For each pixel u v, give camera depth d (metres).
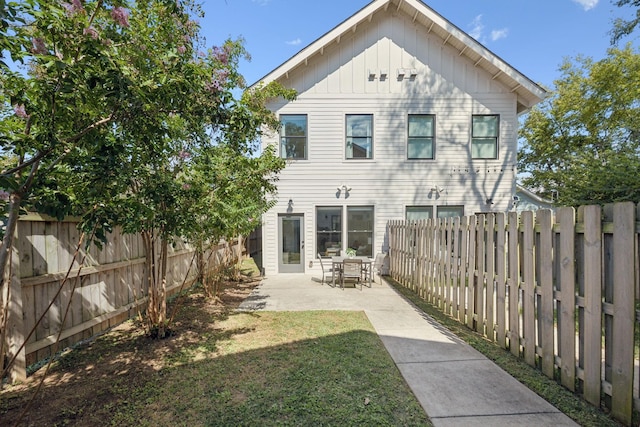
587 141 15.63
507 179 9.30
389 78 9.22
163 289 3.92
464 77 9.28
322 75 9.14
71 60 1.83
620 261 2.21
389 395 2.57
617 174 5.96
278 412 2.35
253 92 6.29
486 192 9.30
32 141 1.90
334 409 2.38
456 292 4.77
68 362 3.18
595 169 6.43
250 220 6.26
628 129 12.87
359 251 9.29
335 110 9.17
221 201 4.02
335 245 9.27
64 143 1.93
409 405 2.42
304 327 4.36
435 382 2.78
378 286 7.46
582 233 2.54
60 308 3.36
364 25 9.12
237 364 3.17
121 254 4.43
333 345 3.67
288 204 9.15
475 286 4.23
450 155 9.30
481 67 9.24
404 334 4.06
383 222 9.25
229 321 4.63
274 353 3.45
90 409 2.38
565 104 16.14
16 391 2.62
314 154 9.17
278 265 9.17
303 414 2.32
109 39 1.99
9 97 2.00
